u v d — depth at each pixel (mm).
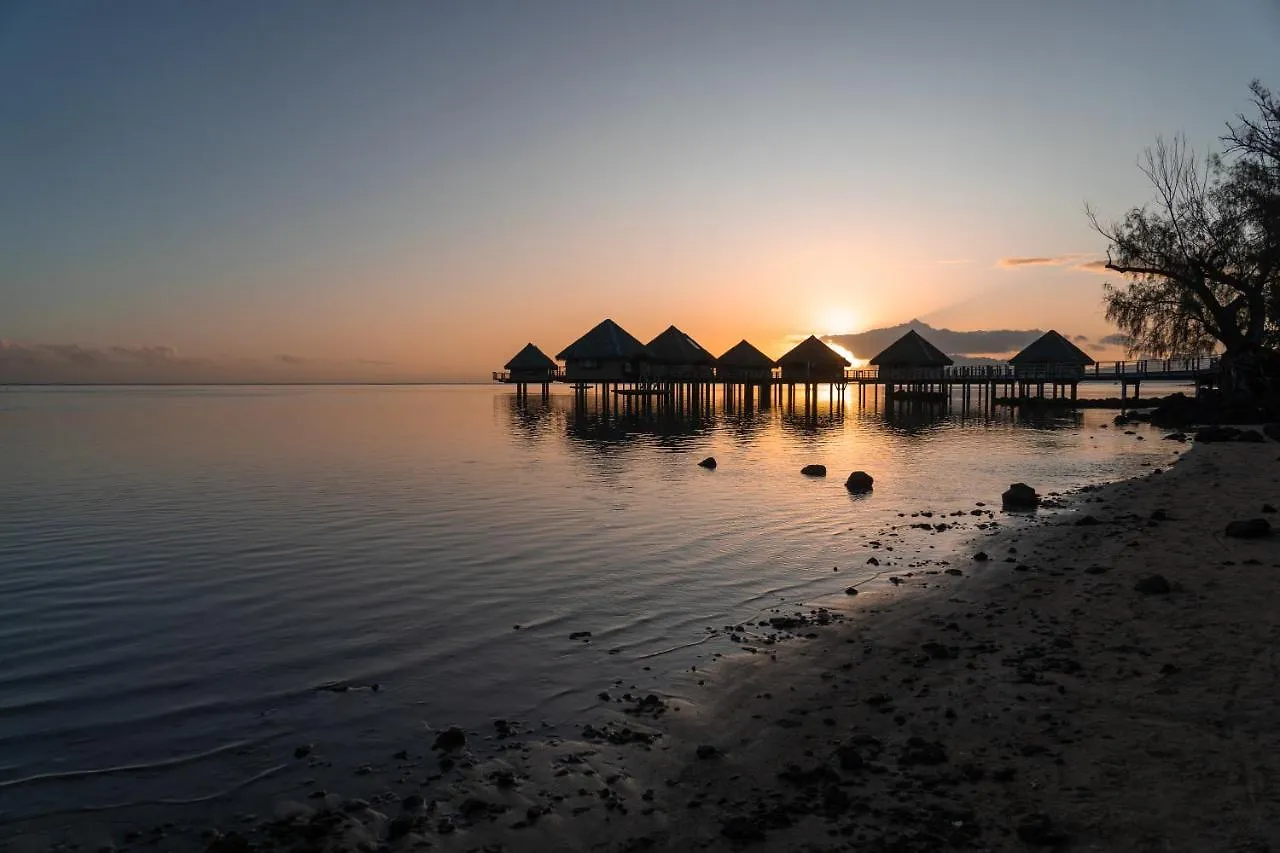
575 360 71500
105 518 17734
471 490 22016
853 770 5746
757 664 8258
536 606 10727
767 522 16719
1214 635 7836
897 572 12141
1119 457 28844
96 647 9234
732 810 5359
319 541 15156
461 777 6043
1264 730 5688
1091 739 5855
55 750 6656
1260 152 37344
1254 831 4477
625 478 24500
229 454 32750
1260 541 11773
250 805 5742
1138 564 11070
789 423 51938
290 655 8914
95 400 116250
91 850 5234
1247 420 38188
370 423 54719
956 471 25328
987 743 5973
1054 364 63344
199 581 12242
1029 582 10773
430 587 11789
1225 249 38875
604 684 7879
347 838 5273
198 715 7328
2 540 15344
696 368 74688
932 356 71125
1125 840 4539
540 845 5098
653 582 11930
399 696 7699
